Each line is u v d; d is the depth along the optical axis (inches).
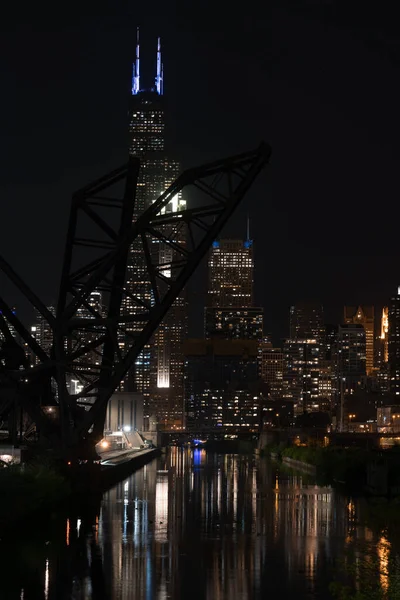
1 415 3553.2
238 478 6092.5
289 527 3144.7
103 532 2960.1
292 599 2012.8
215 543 2760.8
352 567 2353.6
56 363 3447.3
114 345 3440.0
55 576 2236.7
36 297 3444.9
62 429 3506.4
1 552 2554.1
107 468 5103.3
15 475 3120.1
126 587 2122.3
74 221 3380.9
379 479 4441.4
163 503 4001.0
